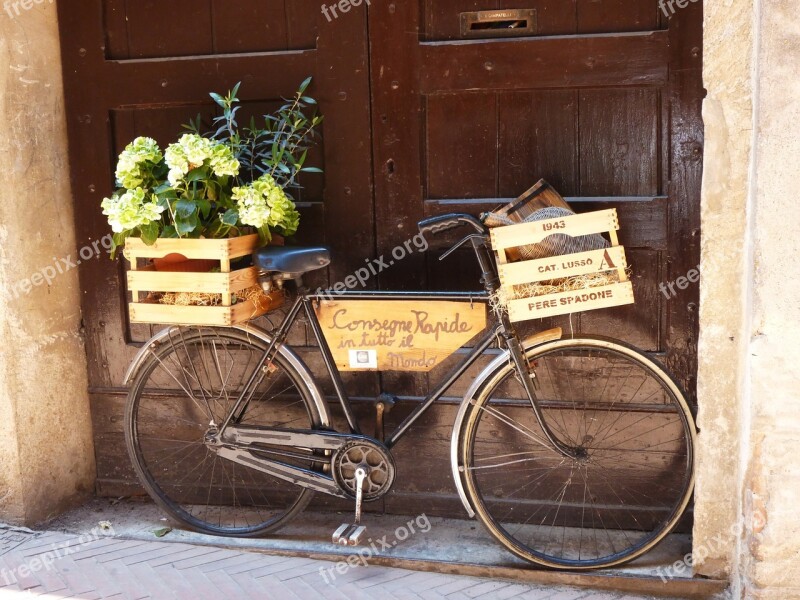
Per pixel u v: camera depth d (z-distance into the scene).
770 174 2.50
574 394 3.18
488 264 2.92
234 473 3.49
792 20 2.42
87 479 3.62
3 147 3.16
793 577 2.64
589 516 3.24
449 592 2.90
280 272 2.97
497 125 3.09
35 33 3.25
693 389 3.09
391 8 3.09
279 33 3.19
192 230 2.89
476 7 3.05
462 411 3.00
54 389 3.44
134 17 3.28
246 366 3.41
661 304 3.07
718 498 2.84
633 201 3.02
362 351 3.06
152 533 3.32
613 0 2.95
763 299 2.55
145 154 2.93
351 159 3.20
